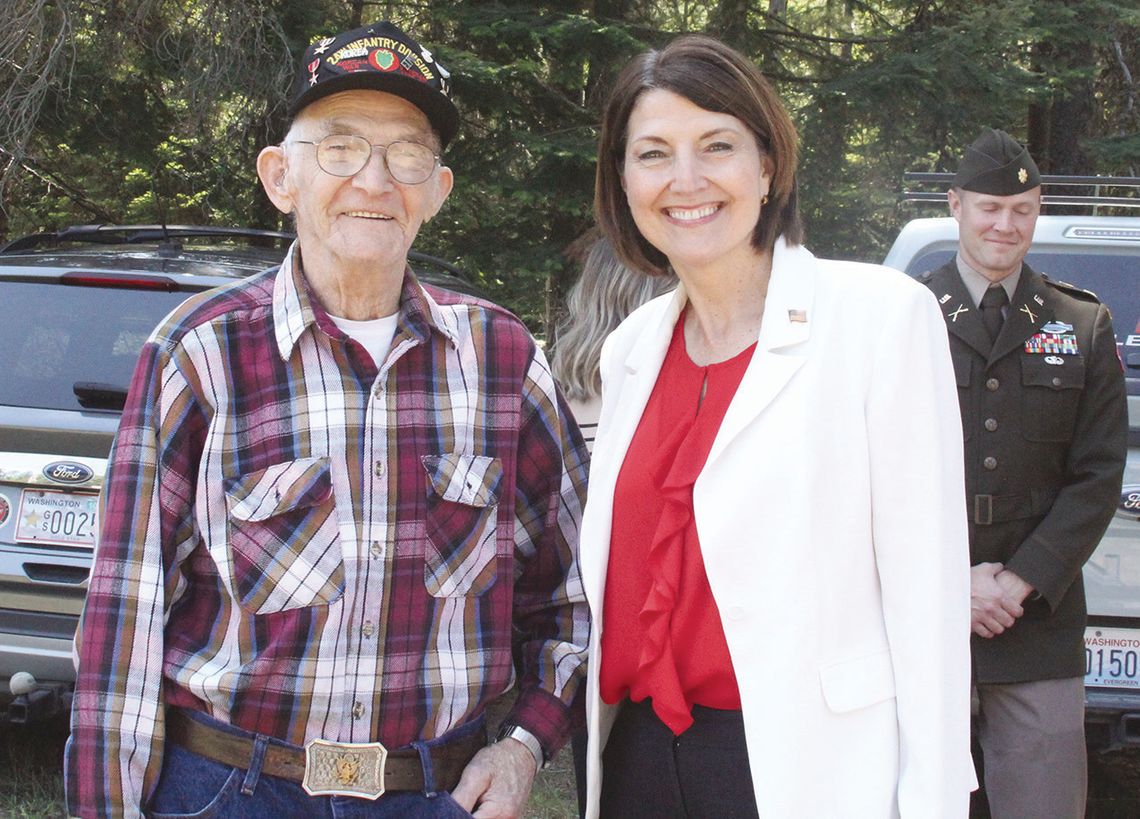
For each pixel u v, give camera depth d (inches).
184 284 150.4
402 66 73.4
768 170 77.0
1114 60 432.1
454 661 73.9
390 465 73.4
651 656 73.8
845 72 316.8
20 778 156.9
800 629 68.1
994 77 301.1
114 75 310.3
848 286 72.6
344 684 70.6
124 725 68.4
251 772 69.6
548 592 85.1
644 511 76.7
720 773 72.2
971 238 118.0
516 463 79.6
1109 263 150.6
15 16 291.1
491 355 79.1
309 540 70.7
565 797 161.9
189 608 72.6
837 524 69.0
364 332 75.8
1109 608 136.6
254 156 330.0
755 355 72.1
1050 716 112.2
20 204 368.5
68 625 138.6
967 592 69.7
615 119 79.4
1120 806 165.5
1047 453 114.3
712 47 75.2
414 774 72.4
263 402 72.4
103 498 71.5
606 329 107.7
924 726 67.2
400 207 74.7
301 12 306.0
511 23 277.1
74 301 149.5
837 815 67.4
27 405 142.5
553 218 303.4
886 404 69.0
